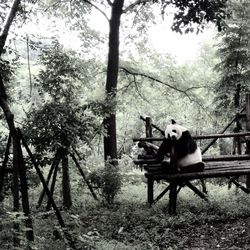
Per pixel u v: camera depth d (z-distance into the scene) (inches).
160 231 302.4
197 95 594.6
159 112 650.2
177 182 332.5
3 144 354.6
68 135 329.4
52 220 322.7
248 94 413.1
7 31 258.4
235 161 392.5
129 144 783.1
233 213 321.1
